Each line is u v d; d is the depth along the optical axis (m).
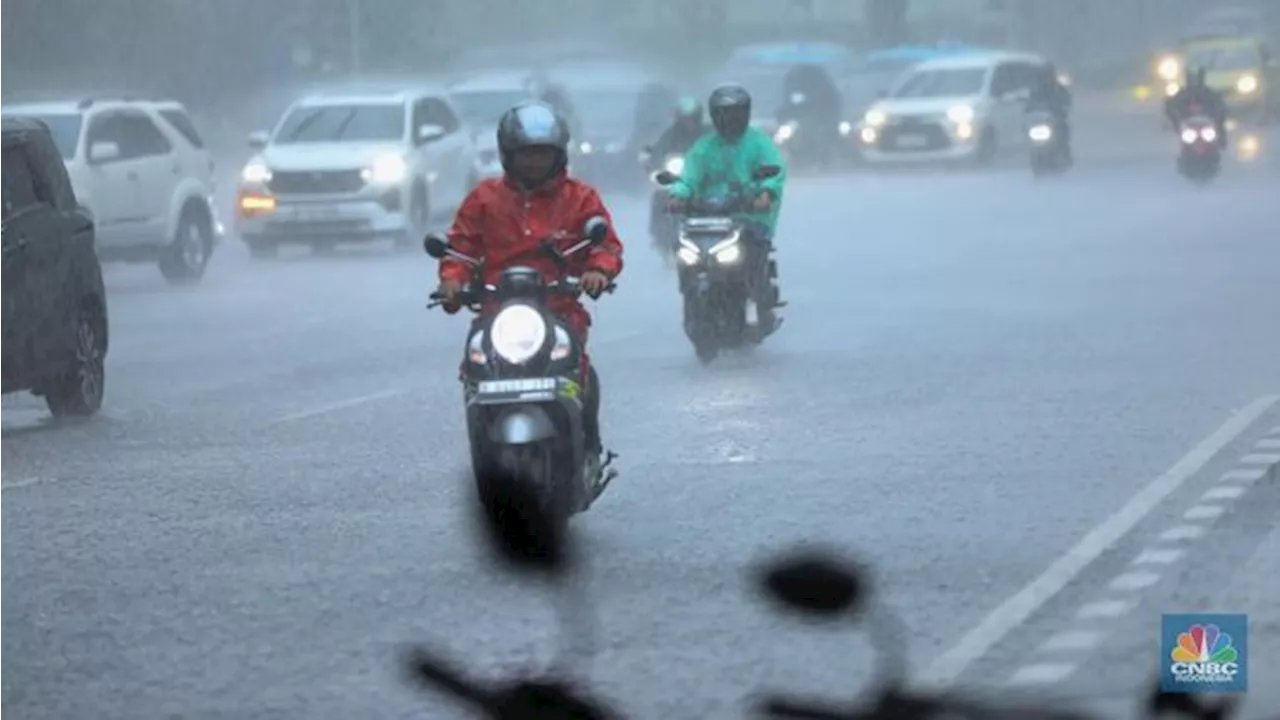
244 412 37.34
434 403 37.81
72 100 65.12
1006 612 20.89
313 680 19.20
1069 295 53.16
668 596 22.05
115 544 25.66
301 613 21.81
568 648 19.98
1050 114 103.88
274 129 76.00
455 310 25.80
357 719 17.92
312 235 73.50
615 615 21.28
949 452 30.52
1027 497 26.95
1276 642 19.59
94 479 30.55
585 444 25.25
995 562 23.20
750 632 20.47
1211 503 26.33
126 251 64.12
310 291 62.50
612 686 18.62
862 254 66.81
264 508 27.80
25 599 22.80
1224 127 93.88
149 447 33.56
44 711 18.45
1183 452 30.05
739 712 17.80
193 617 21.78
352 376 42.12
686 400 36.62
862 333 46.28
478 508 27.41
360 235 73.50
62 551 25.31
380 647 20.31
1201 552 23.48
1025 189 97.12
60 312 36.75
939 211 85.38
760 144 42.59
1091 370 39.22
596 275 25.31
